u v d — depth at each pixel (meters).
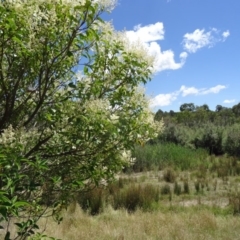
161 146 21.06
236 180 13.43
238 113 52.78
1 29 2.01
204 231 6.89
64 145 2.52
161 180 14.38
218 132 25.97
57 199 2.70
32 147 2.49
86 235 6.58
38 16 2.08
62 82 2.59
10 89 2.50
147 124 2.75
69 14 2.09
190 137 27.61
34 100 2.58
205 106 66.31
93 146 2.54
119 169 2.84
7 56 2.36
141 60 2.67
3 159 1.85
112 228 7.16
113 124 2.44
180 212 8.84
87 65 2.57
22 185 2.22
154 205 9.83
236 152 24.06
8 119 2.47
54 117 2.45
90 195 9.57
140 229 7.09
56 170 2.61
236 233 6.69
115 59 2.64
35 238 2.48
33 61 2.26
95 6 2.12
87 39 2.34
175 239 6.48
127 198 9.90
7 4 2.00
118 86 2.72
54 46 2.20
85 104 2.38
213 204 9.66
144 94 2.79
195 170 16.62
